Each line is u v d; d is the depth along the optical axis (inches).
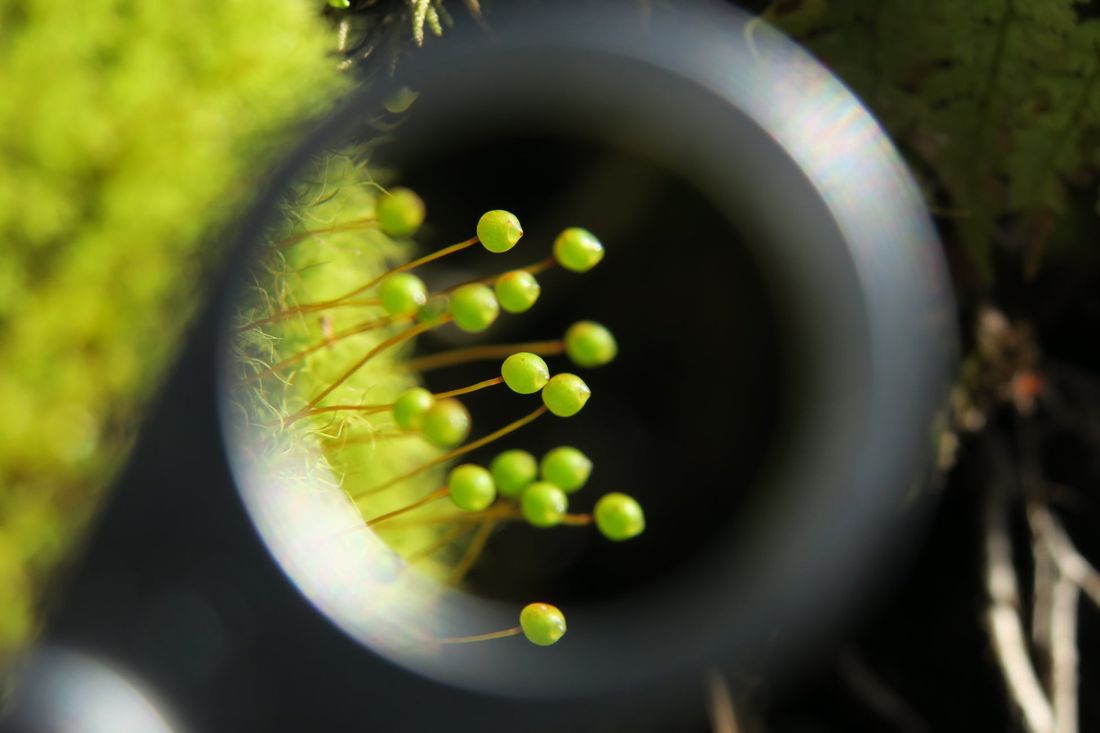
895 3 5.0
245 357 4.5
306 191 4.8
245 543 4.1
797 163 4.3
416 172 4.9
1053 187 5.0
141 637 4.1
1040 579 5.4
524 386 4.5
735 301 4.7
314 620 4.1
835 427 4.2
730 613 4.2
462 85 4.3
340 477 5.0
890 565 5.0
